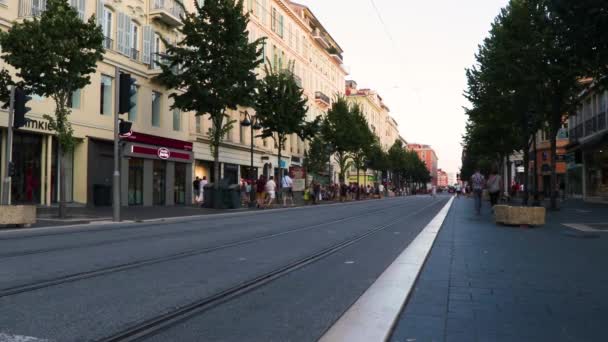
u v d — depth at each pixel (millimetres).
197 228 13289
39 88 15312
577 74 18688
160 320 4094
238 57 23484
